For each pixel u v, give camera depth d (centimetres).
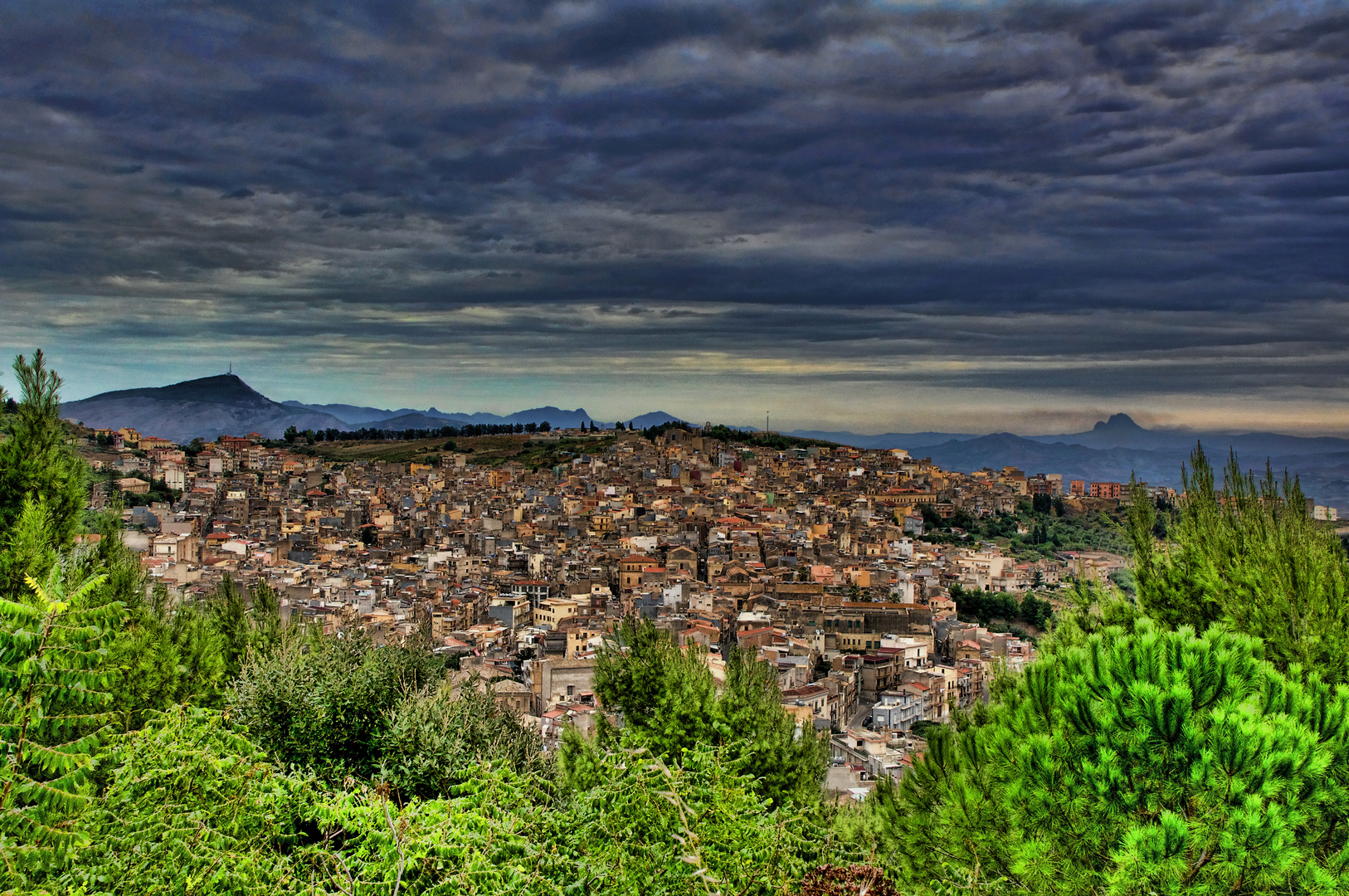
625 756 1714
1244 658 1619
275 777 1627
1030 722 1750
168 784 1582
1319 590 1866
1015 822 1585
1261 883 1377
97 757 1495
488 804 1552
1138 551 2277
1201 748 1452
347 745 2858
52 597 1395
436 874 1348
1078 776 1527
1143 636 1688
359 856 1370
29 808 1241
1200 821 1422
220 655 3703
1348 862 1411
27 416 3180
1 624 1324
